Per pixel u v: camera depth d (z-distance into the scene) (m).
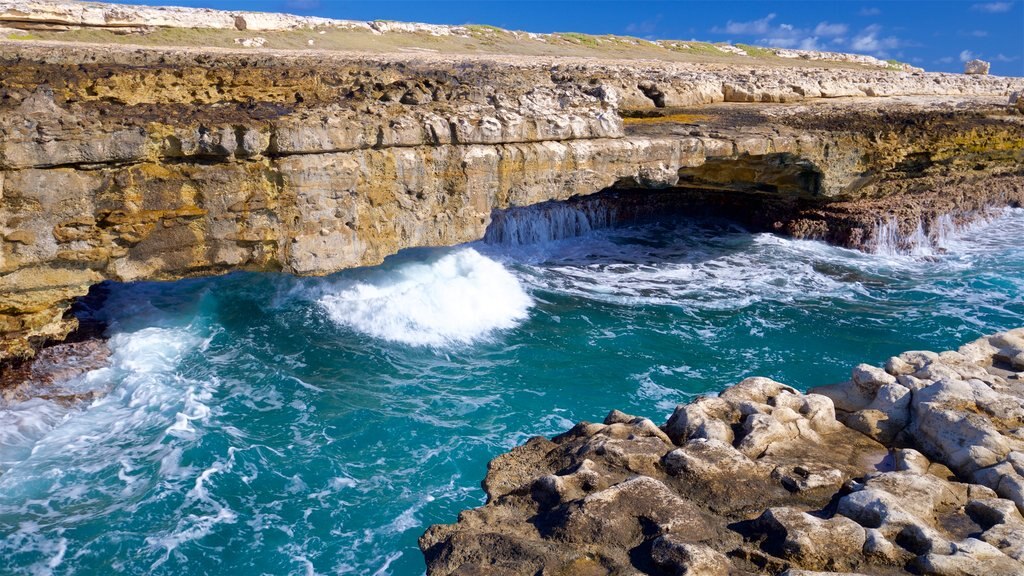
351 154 18.81
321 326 20.77
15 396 16.28
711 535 7.77
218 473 14.26
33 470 14.23
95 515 13.09
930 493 8.20
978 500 8.14
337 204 18.77
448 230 21.06
